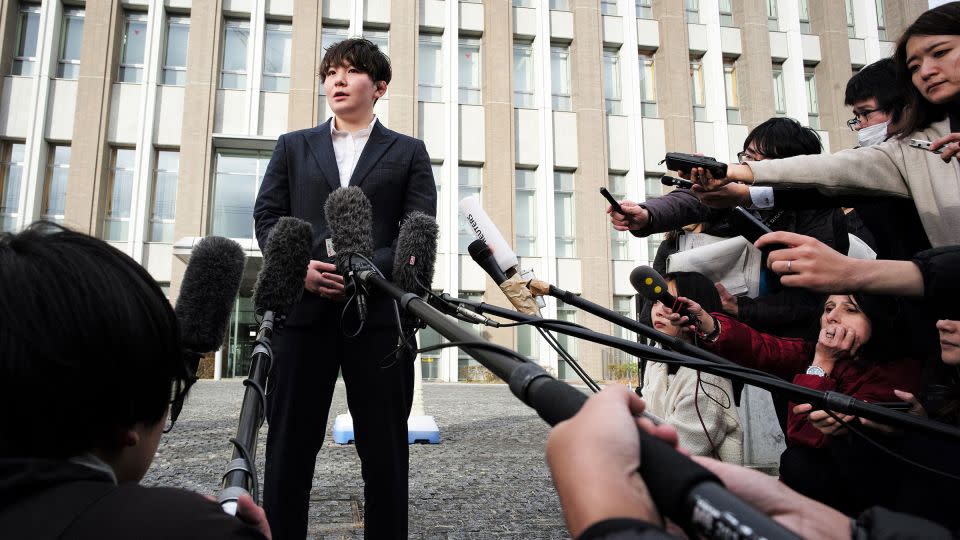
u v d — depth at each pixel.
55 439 0.75
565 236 20.23
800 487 2.19
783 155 2.78
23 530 0.67
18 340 0.71
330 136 2.58
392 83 19.33
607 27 21.11
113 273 0.79
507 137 19.75
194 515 0.72
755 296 2.80
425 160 2.58
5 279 0.73
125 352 0.76
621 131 20.67
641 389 3.53
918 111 1.71
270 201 2.53
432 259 1.89
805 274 1.20
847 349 2.02
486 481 4.16
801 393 1.26
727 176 1.69
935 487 1.68
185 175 17.75
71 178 17.39
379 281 1.65
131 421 0.80
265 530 1.00
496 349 0.83
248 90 18.61
